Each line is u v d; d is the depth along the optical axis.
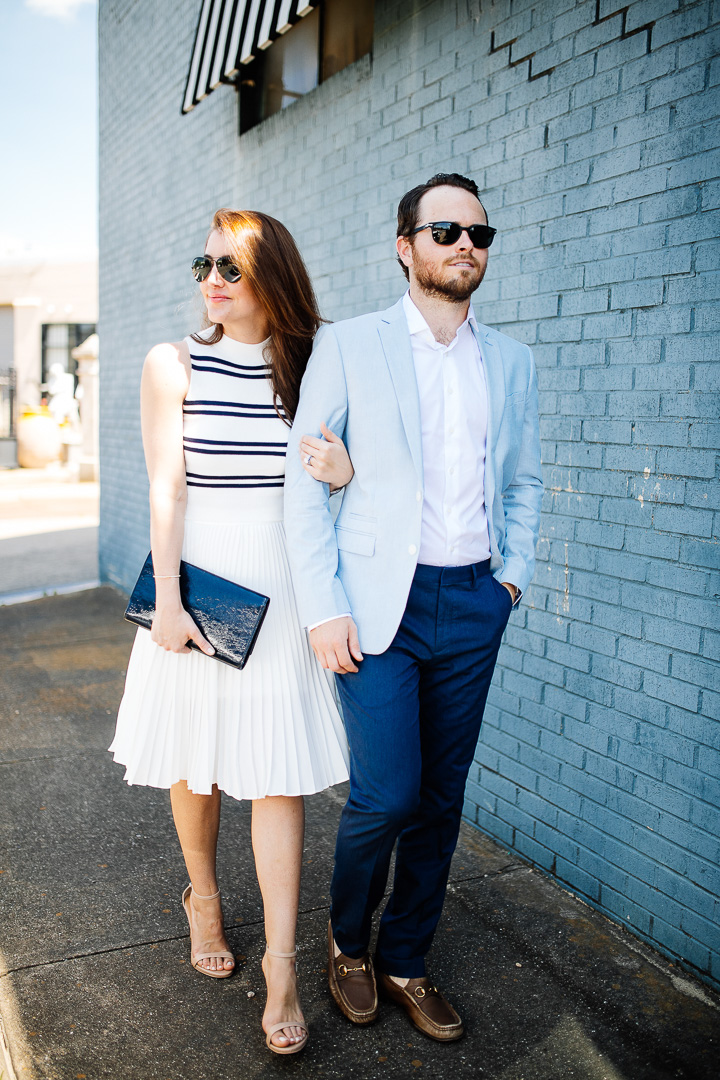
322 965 2.24
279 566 1.96
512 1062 1.91
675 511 2.24
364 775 1.81
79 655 5.32
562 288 2.57
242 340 1.93
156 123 6.15
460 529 1.85
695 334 2.16
